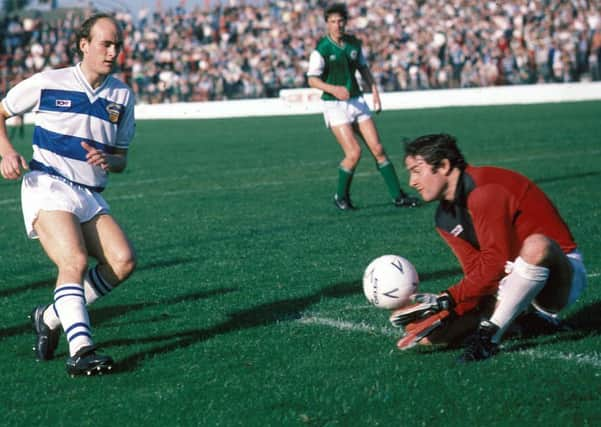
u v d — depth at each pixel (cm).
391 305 627
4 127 625
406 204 1373
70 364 563
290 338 649
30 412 505
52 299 836
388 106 4722
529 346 601
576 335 627
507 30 4900
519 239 565
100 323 723
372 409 487
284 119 4378
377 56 5169
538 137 2564
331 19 1356
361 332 660
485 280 556
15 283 916
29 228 619
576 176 1647
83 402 519
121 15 6078
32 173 623
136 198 1631
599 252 952
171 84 5444
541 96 4416
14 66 5662
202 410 495
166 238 1162
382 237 1105
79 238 600
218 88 5344
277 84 5234
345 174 1360
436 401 495
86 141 625
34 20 5897
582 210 1247
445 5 5316
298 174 1952
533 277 551
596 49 4444
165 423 477
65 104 618
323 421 471
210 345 637
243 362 591
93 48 613
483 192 550
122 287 866
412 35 5272
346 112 1360
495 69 4722
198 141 3177
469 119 3475
